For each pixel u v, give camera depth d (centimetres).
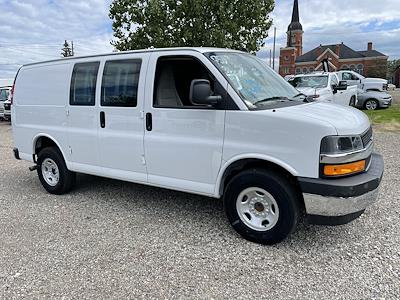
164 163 404
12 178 666
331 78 1288
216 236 380
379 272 305
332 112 353
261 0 1519
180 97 420
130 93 423
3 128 1507
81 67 476
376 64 7800
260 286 291
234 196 365
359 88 1797
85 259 340
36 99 541
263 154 335
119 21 1588
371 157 377
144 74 410
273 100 375
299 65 8288
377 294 276
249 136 343
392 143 902
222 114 355
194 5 1409
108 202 500
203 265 325
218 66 367
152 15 1477
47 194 552
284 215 337
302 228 392
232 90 352
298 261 327
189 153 381
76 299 280
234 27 1430
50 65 518
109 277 309
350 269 311
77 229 411
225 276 306
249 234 362
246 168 363
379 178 330
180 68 411
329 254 337
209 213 445
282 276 304
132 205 483
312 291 282
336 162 308
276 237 345
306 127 313
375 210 438
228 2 1452
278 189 335
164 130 398
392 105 1947
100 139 460
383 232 378
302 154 317
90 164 484
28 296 285
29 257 347
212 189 376
